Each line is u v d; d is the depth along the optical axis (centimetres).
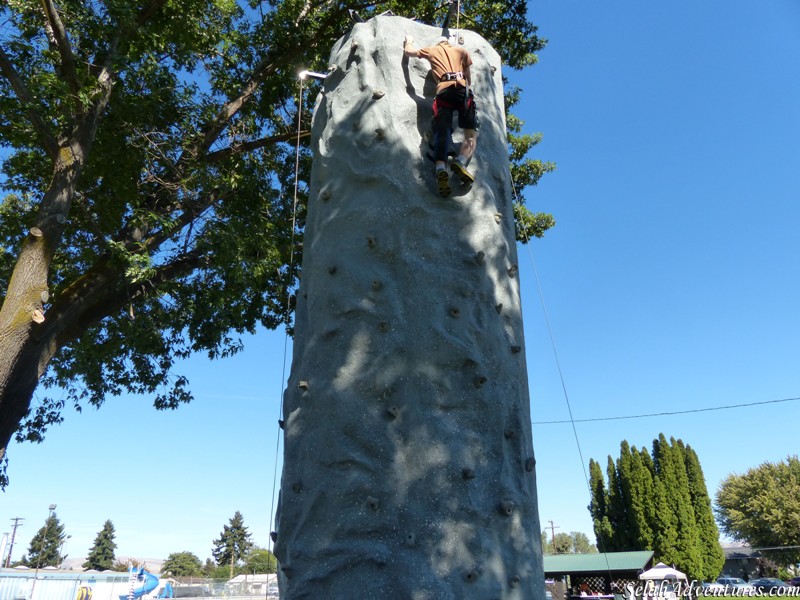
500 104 449
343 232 360
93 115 941
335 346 331
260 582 4209
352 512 289
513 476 313
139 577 3341
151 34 963
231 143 1230
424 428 304
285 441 332
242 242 1103
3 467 1251
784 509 4388
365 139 377
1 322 862
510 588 284
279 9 1247
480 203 374
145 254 1008
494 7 1216
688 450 3631
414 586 270
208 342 1348
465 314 335
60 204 916
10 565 5550
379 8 1235
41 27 988
